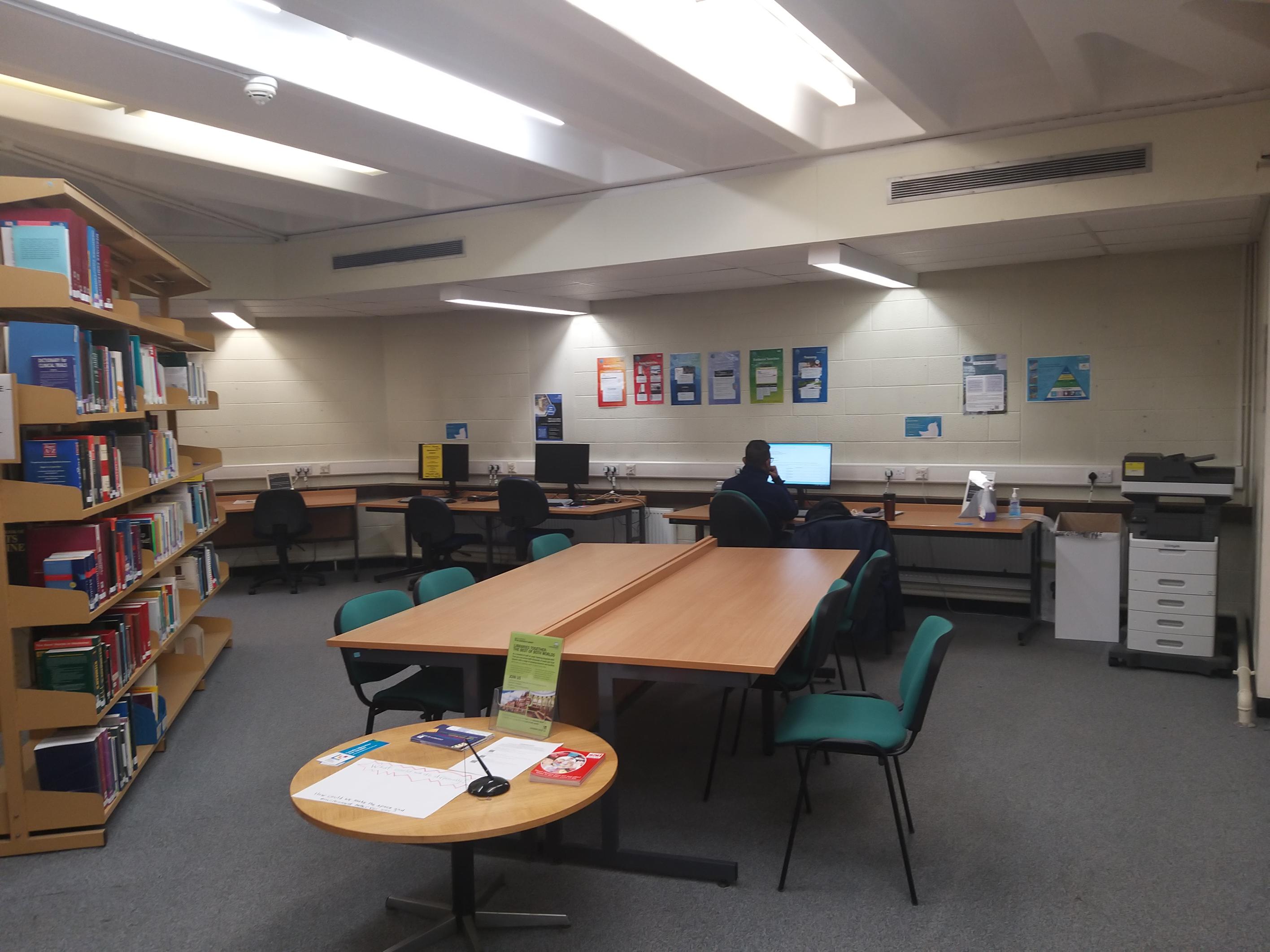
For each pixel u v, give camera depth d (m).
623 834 2.93
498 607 3.29
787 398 6.40
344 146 4.16
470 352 7.68
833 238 4.57
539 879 2.67
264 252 6.48
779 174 4.68
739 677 2.52
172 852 2.90
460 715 3.95
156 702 3.60
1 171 4.88
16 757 2.89
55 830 2.95
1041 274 5.52
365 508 7.73
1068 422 5.52
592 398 7.18
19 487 2.76
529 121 4.49
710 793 3.24
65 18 2.72
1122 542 5.38
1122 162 3.90
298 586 7.22
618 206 5.16
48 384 2.80
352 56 3.48
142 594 3.68
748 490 5.43
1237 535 5.00
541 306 6.64
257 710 4.30
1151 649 4.61
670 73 3.29
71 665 2.94
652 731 3.90
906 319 5.96
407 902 2.51
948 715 3.98
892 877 2.63
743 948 2.29
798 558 4.41
